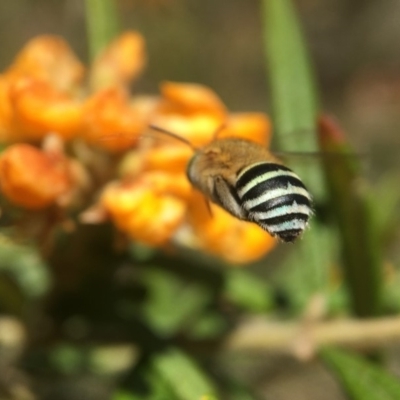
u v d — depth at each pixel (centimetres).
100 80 18
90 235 18
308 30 55
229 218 17
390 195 20
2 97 17
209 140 17
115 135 17
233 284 19
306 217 16
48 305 18
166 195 17
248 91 48
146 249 18
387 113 47
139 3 42
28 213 17
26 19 43
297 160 19
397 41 54
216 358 19
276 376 21
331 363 17
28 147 17
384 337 17
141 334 18
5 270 18
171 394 17
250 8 48
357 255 18
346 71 54
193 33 45
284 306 19
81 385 23
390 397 16
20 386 18
